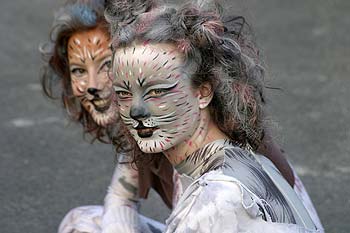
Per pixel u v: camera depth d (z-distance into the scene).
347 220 6.20
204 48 3.57
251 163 3.61
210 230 3.30
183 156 3.68
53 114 8.71
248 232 3.31
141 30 3.52
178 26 3.54
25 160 7.52
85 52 4.46
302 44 10.80
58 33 4.54
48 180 7.07
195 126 3.63
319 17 11.84
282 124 8.23
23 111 8.84
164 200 4.71
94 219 4.62
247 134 3.69
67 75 4.71
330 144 7.77
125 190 4.63
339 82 9.46
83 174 7.19
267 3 12.48
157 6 3.79
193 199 3.39
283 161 4.05
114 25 3.79
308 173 7.13
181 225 3.38
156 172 4.45
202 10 3.63
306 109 8.65
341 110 8.62
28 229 6.18
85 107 4.56
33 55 10.82
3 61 10.59
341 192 6.72
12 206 6.56
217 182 3.38
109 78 4.26
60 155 7.62
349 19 11.70
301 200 4.02
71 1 4.57
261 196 3.48
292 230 3.44
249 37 3.82
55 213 6.44
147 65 3.50
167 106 3.54
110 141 4.47
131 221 4.54
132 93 3.56
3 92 9.44
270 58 10.30
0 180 7.07
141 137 3.60
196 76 3.57
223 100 3.62
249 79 3.68
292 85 9.35
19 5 12.96
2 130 8.27
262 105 3.79
